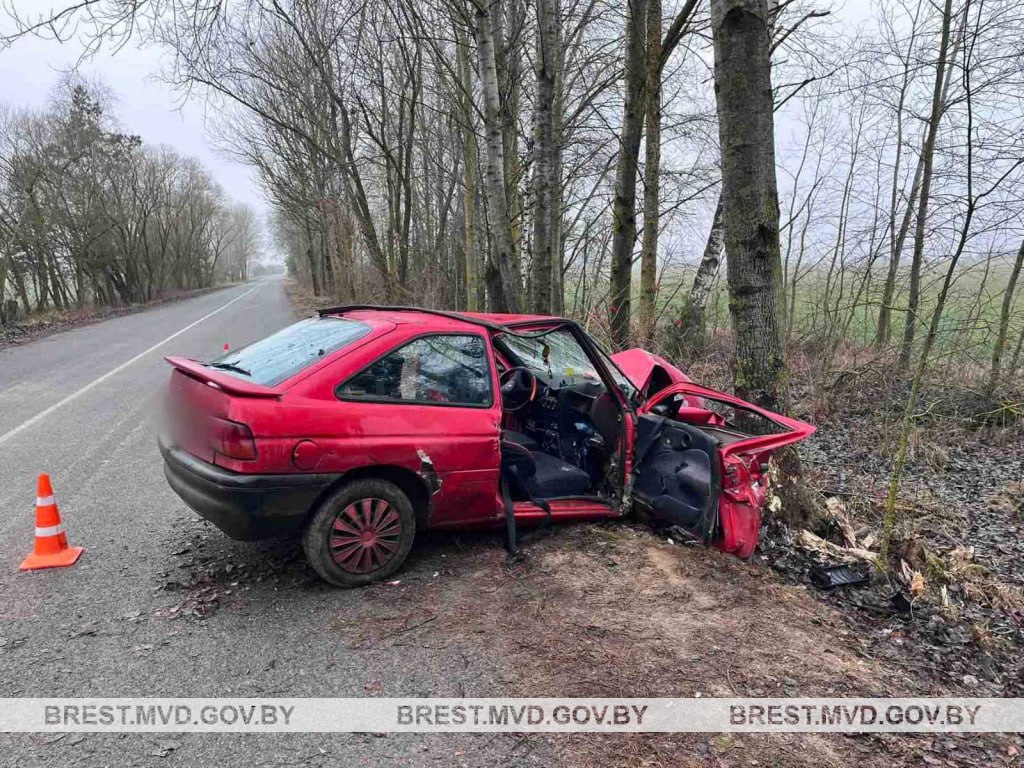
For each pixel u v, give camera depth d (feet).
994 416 26.50
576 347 16.43
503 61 32.14
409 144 56.49
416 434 11.82
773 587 12.41
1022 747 8.40
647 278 32.86
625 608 11.30
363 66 50.06
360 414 11.29
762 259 14.23
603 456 15.10
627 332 30.45
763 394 14.56
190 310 99.71
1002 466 22.58
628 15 28.55
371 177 75.56
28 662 9.40
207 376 10.81
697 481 12.90
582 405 15.57
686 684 9.29
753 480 12.67
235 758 7.66
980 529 17.30
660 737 8.19
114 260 115.34
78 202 102.78
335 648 9.95
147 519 15.03
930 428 25.57
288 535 11.18
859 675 9.81
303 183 77.41
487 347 13.15
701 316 36.55
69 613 10.78
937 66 27.12
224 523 10.62
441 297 54.19
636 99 28.04
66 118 101.04
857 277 32.37
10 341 52.80
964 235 13.34
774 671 9.72
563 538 14.01
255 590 11.68
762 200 13.94
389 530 11.93
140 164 127.24
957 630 11.41
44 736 7.90
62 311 90.17
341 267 85.51
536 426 16.66
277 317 82.17
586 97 36.24
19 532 14.14
